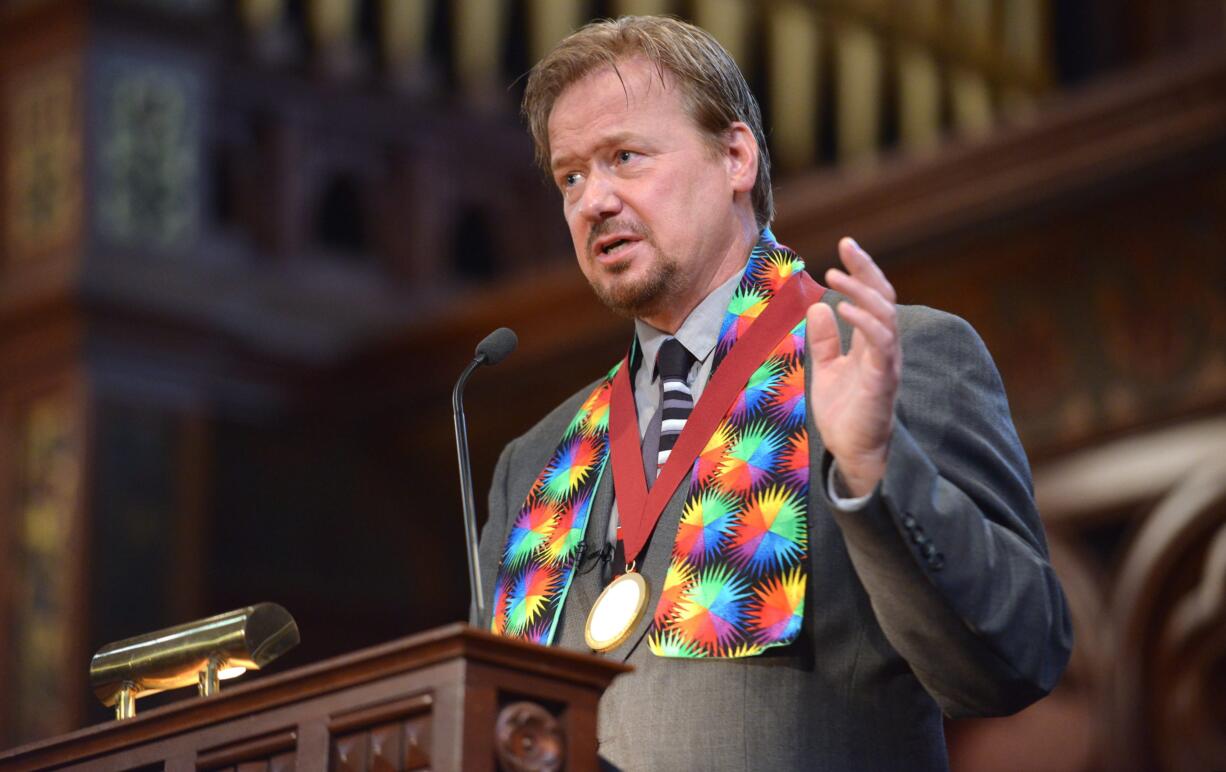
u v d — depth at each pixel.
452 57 29.41
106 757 6.77
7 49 26.25
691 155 8.14
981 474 7.20
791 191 24.28
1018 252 22.91
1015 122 22.53
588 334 25.42
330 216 28.25
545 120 8.43
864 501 6.48
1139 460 22.08
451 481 27.67
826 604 7.20
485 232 29.28
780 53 29.00
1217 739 21.69
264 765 6.31
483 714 5.91
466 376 8.08
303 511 27.09
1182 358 21.81
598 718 6.73
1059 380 22.73
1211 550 21.66
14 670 24.36
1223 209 21.44
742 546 7.32
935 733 7.33
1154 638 22.11
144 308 25.14
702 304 8.18
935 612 6.58
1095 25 29.39
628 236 8.02
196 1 26.22
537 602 7.88
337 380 27.36
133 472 24.97
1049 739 22.52
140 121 25.72
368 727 6.07
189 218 25.97
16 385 25.30
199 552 25.30
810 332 6.77
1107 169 21.92
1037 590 6.83
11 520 24.89
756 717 7.04
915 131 29.59
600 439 8.36
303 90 27.62
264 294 26.70
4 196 25.92
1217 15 27.56
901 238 23.38
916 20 29.81
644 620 7.36
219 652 7.27
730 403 7.82
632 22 8.47
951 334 7.54
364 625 27.41
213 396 26.23
